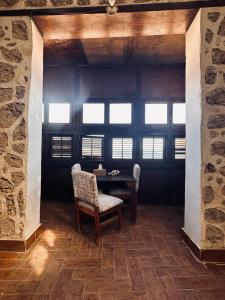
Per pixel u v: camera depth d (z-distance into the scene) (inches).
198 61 85.3
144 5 85.0
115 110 162.6
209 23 83.1
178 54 142.3
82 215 126.5
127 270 75.0
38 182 101.7
